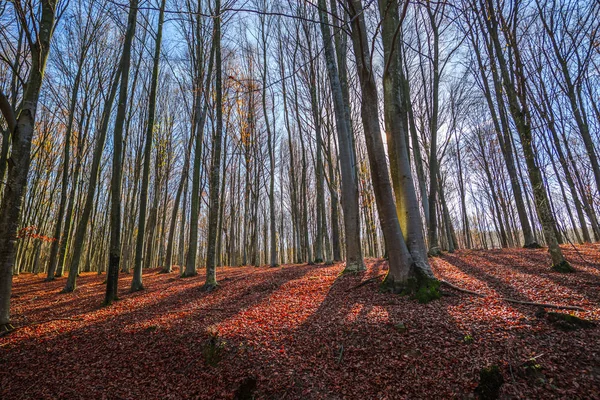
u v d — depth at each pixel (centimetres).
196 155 1595
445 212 1728
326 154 1716
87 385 486
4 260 683
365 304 665
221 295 955
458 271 921
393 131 780
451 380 397
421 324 521
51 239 1304
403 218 739
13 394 471
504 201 2675
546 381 364
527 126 789
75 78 1619
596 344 403
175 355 550
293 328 593
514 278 752
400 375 424
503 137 1598
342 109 1152
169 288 1180
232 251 2795
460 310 560
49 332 680
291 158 2303
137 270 1177
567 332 439
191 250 1623
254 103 2164
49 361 554
